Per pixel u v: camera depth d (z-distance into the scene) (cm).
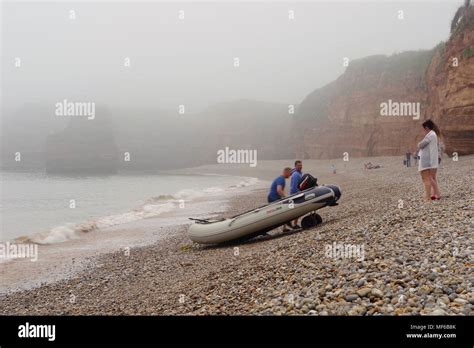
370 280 595
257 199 3388
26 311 882
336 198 1312
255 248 1175
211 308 648
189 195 4328
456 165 2802
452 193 1274
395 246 743
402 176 3384
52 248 1678
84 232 2044
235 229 1337
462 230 753
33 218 3048
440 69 4506
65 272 1274
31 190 6506
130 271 1198
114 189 6600
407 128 7875
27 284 1153
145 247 1614
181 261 1225
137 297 878
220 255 1198
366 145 8694
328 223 1311
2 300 1003
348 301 546
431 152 1164
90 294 995
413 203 1216
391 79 8412
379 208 1366
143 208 3036
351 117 9275
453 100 3625
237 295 693
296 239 1088
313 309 549
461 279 530
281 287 675
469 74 3469
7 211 3597
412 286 543
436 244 700
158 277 1062
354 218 1260
